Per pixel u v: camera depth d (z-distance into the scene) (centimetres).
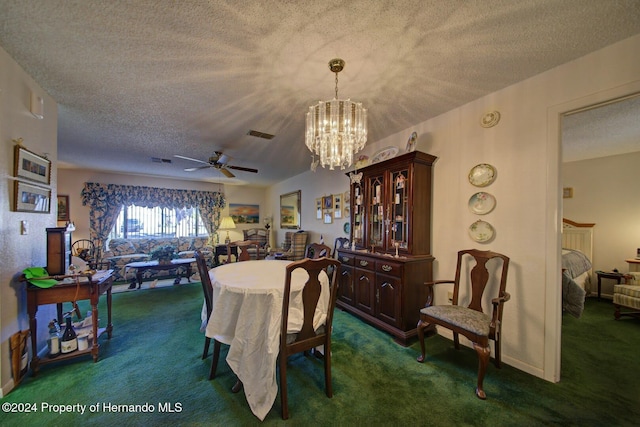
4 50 164
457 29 144
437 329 262
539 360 188
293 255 496
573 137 313
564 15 133
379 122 279
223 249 630
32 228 198
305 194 537
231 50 164
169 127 298
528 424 144
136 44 159
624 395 168
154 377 187
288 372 195
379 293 267
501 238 212
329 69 184
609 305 354
